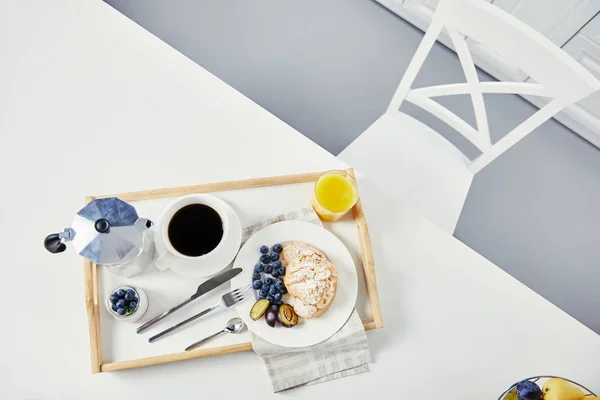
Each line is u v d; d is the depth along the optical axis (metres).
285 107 1.81
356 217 0.86
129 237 0.65
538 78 0.92
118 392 0.77
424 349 0.83
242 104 0.93
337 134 1.79
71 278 0.82
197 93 0.93
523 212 1.76
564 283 1.69
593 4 1.38
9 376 0.77
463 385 0.82
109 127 0.90
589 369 0.85
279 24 1.90
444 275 0.87
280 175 0.89
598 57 1.54
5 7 0.95
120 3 1.85
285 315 0.75
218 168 0.89
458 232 1.72
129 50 0.95
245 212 0.85
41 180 0.86
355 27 1.94
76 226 0.64
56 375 0.77
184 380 0.78
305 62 1.87
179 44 1.83
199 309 0.79
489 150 1.16
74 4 0.97
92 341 0.74
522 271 1.69
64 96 0.91
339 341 0.78
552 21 1.54
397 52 1.93
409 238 0.88
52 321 0.79
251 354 0.80
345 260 0.82
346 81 1.87
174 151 0.89
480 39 0.94
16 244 0.83
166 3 1.87
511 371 0.84
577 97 0.88
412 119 1.32
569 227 1.75
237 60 1.84
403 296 0.85
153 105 0.92
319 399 0.79
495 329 0.85
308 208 0.85
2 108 0.90
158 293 0.80
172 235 0.75
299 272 0.76
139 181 0.87
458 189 1.27
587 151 1.86
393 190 1.25
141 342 0.77
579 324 0.87
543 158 1.83
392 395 0.81
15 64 0.92
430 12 1.80
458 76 1.91
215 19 1.88
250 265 0.80
